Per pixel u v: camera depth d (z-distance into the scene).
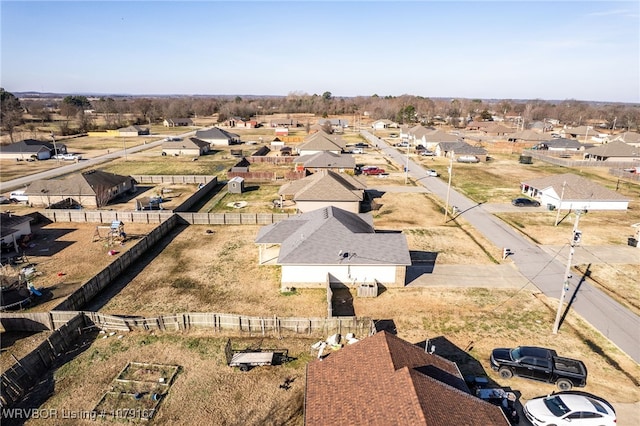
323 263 30.72
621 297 30.69
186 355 23.47
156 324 25.78
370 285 31.02
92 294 29.84
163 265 35.91
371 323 24.73
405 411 14.50
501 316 27.98
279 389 20.80
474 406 15.81
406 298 30.31
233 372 22.05
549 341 25.16
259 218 46.91
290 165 84.62
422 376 16.23
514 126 170.00
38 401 19.92
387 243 32.50
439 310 28.70
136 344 24.45
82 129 140.38
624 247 40.41
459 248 40.03
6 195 59.03
